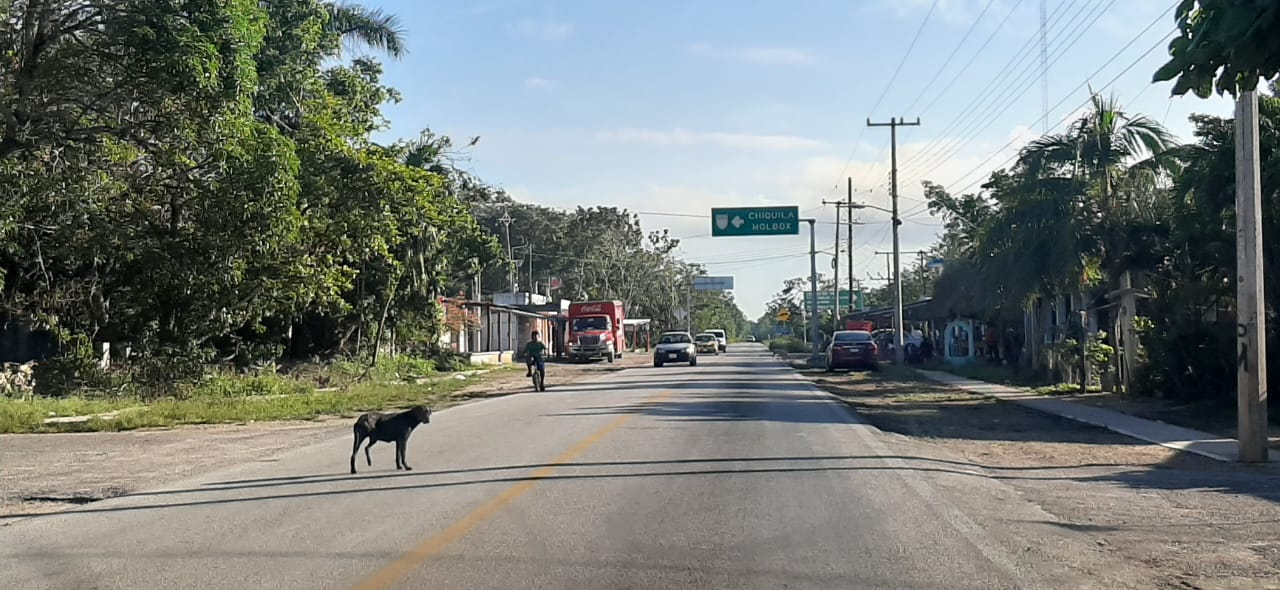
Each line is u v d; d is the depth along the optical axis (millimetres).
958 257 44750
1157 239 25875
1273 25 4906
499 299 70562
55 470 13773
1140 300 27047
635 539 8719
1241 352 14281
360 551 8305
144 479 12852
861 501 10625
